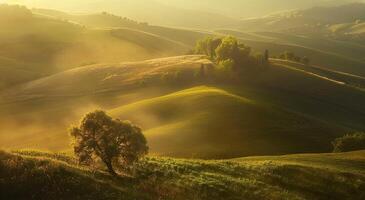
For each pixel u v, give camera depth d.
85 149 30.83
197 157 60.62
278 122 84.81
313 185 38.31
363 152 52.72
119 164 31.72
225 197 32.00
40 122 109.94
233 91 122.94
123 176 31.39
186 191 31.23
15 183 24.98
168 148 64.25
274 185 37.12
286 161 45.38
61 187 25.72
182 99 97.38
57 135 91.06
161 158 40.22
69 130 31.31
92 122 30.84
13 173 25.80
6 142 91.44
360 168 44.62
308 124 87.56
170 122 84.75
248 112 86.81
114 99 129.38
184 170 36.12
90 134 30.94
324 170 41.34
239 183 35.25
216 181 34.38
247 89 130.12
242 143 70.88
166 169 35.38
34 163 27.36
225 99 94.50
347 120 121.62
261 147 70.25
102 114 31.42
